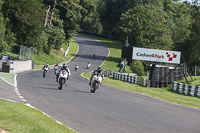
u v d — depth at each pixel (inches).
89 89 1577.3
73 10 5787.4
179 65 2706.7
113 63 5679.1
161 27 5964.6
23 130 482.9
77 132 567.2
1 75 1724.9
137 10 6382.9
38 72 2731.3
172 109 1123.3
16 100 867.4
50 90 1269.7
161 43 5900.6
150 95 1716.3
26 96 982.4
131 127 682.2
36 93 1098.7
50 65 4426.7
